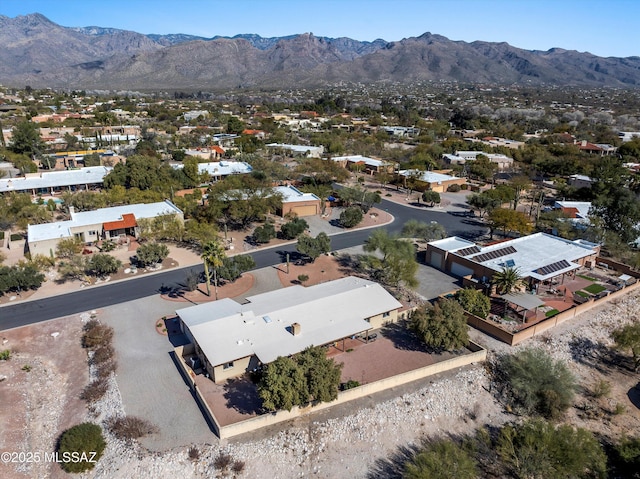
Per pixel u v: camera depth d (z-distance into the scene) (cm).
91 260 6538
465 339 4819
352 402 4247
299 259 7462
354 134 19725
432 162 14488
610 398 4672
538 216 9431
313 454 3716
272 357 4309
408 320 5650
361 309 5259
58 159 13638
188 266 7081
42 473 3562
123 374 4506
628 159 14625
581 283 6744
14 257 7250
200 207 8975
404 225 8975
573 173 12850
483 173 13300
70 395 4344
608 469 3794
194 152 15088
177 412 4006
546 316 5731
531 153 15112
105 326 5338
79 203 9206
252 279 6688
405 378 4516
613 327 5744
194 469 3500
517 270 6275
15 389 4403
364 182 13325
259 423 3853
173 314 5641
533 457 3641
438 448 3694
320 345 4578
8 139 15912
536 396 4400
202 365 4628
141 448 3634
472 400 4438
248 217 8600
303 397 3859
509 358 4819
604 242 7806
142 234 7706
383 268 6538
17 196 9144
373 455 3775
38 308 5788
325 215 9862
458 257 6906
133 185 10556
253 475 3500
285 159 15350
